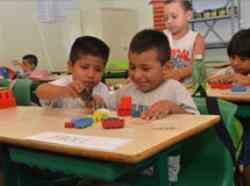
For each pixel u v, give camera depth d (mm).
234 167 1134
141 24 4867
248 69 1942
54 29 4633
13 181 1184
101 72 1423
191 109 1156
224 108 1117
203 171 1146
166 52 1271
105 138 794
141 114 1059
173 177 1114
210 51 4684
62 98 1396
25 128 986
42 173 1353
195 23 4766
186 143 1096
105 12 4609
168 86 1266
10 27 4242
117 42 4641
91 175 752
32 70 4020
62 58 4711
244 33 1968
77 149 731
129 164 708
